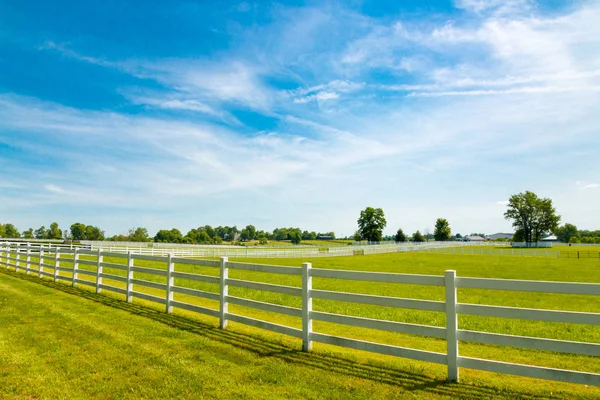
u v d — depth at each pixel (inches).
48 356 248.7
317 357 248.7
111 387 201.6
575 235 6594.5
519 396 187.8
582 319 177.5
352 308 497.7
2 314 366.9
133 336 295.3
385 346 228.4
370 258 1934.1
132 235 4261.8
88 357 246.8
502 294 646.5
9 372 221.0
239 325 350.3
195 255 1594.5
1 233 4212.6
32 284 586.6
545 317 184.7
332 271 252.8
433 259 1891.0
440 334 212.1
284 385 203.0
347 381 207.8
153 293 589.6
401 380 209.3
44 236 4680.1
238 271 972.6
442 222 5300.2
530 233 4254.4
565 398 185.5
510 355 285.3
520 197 4293.8
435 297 603.8
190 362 238.2
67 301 442.0
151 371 223.0
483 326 392.2
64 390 198.2
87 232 4783.5
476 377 217.8
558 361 268.7
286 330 274.5
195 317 374.3
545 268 1360.7
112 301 451.5
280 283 751.1
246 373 220.1
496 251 2635.3
